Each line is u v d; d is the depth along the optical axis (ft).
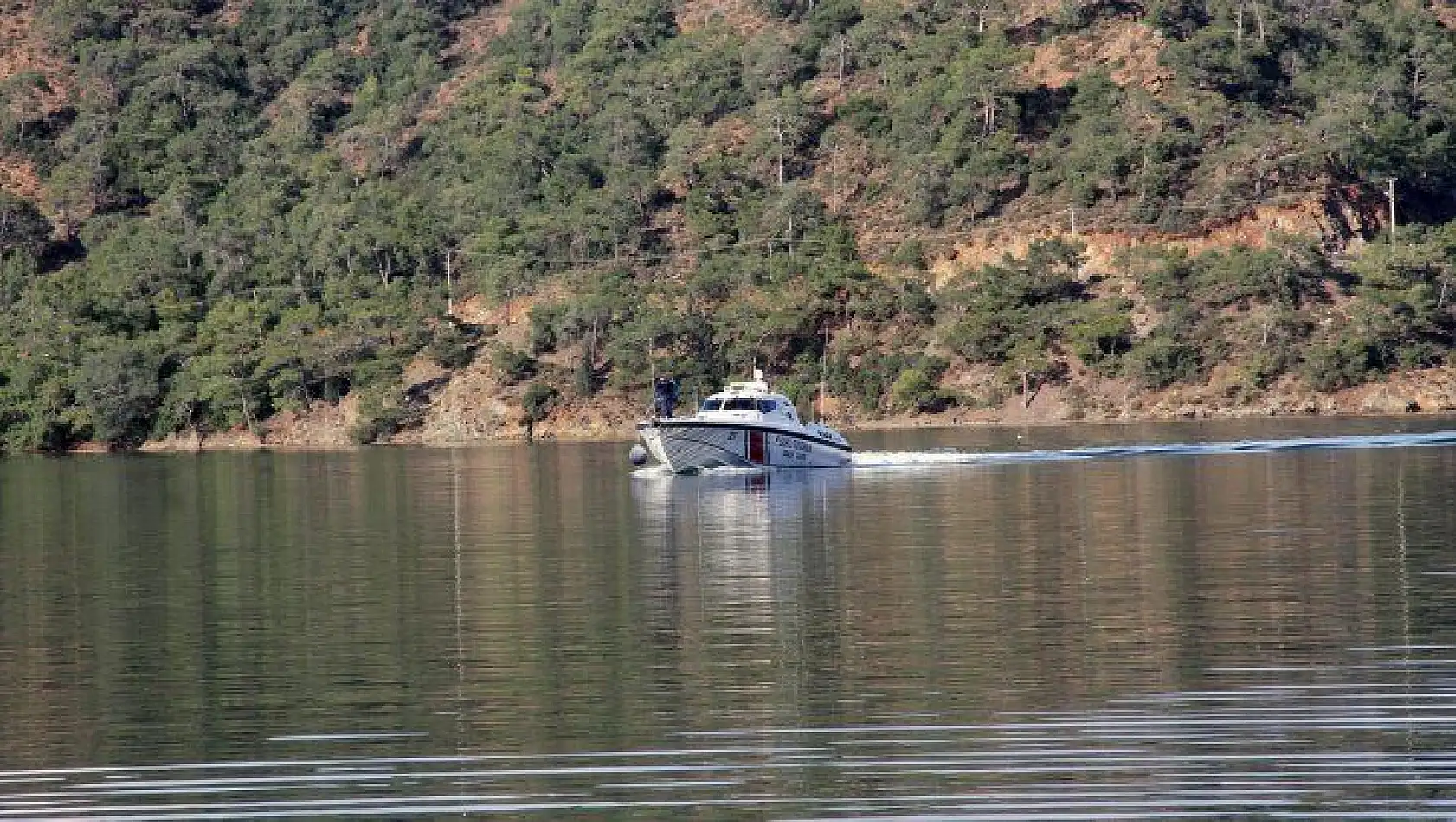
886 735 285.02
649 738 286.87
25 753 288.30
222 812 254.88
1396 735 275.80
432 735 292.40
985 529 554.87
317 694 323.98
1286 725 283.18
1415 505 583.17
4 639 390.83
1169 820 240.73
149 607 433.07
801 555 501.15
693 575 467.52
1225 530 529.86
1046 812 245.45
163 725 303.68
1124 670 325.42
